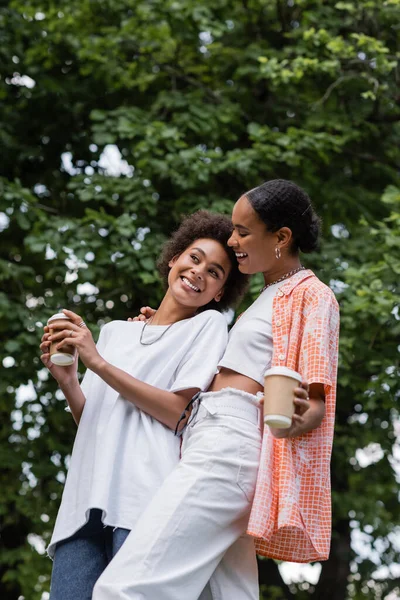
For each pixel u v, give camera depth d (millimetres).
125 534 2641
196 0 7676
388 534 8305
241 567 2656
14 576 7395
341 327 6586
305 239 2814
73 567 2736
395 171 8172
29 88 8047
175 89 7977
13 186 7004
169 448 2754
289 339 2631
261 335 2691
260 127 7238
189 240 3168
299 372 2592
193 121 7449
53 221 7047
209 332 2908
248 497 2582
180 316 3055
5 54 7941
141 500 2660
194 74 8297
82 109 8109
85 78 8266
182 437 2803
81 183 7152
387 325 6684
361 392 7109
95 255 6910
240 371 2691
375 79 7074
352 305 6492
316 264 7102
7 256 8172
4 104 8180
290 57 7703
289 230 2764
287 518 2449
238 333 2729
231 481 2555
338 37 7180
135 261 6828
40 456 7359
